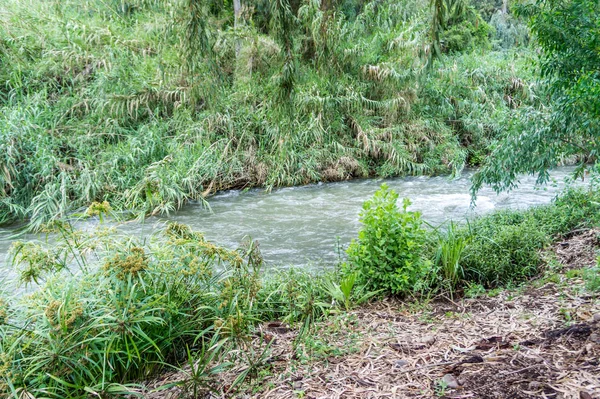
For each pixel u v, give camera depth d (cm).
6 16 970
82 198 755
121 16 1102
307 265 462
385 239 327
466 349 229
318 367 227
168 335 249
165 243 272
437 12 290
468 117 1132
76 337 216
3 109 835
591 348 206
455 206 692
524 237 391
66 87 954
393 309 309
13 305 262
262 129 964
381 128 1084
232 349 242
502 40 1519
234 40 936
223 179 892
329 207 749
